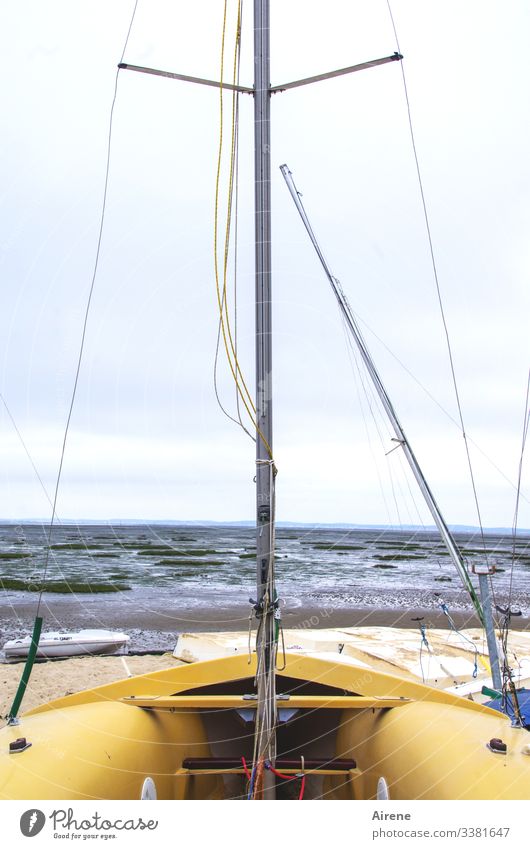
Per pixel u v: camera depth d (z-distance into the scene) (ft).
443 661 24.81
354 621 46.93
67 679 26.27
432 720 10.04
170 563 104.63
